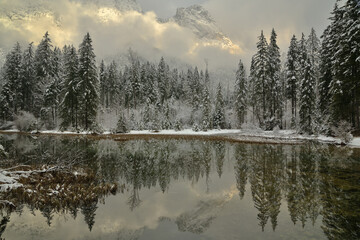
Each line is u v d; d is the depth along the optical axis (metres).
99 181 9.24
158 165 12.52
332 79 22.72
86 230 4.96
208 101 44.50
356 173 9.36
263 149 17.91
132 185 8.70
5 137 27.11
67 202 6.65
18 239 4.56
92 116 32.81
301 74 28.30
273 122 32.69
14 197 7.30
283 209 5.71
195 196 7.16
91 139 26.86
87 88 31.84
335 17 24.66
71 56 34.25
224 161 13.33
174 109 54.84
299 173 9.54
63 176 9.43
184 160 13.99
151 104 48.38
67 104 32.41
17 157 13.68
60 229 5.02
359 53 19.16
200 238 4.30
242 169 10.93
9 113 38.06
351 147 17.64
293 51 31.50
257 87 33.88
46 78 40.00
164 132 40.22
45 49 41.91
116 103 56.78
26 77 41.41
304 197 6.53
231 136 30.72
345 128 19.48
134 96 54.88
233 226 4.84
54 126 38.16
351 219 4.99
